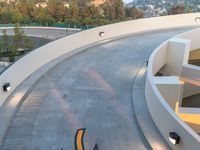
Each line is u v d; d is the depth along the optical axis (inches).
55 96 553.0
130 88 586.9
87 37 872.9
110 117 479.2
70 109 505.7
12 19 2256.4
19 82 590.9
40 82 614.5
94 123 462.9
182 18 1143.6
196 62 938.1
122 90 577.9
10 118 473.4
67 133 438.0
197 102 821.9
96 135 432.1
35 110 502.9
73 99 541.3
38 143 417.1
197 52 914.7
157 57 666.2
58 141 420.2
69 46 807.7
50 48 728.3
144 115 476.4
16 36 1489.9
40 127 454.6
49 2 2439.7
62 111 499.5
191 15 1155.9
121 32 986.7
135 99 533.0
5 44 1435.8
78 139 419.2
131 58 764.6
